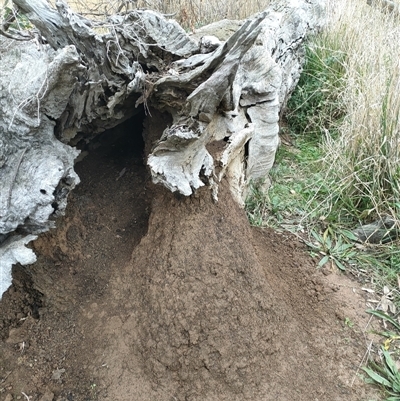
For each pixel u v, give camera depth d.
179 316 1.61
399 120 2.61
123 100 1.75
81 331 1.68
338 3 4.02
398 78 2.79
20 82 1.49
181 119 1.72
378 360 1.85
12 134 1.49
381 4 4.46
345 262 2.34
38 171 1.43
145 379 1.57
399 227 2.40
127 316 1.66
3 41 1.70
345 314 2.02
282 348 1.71
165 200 1.81
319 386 1.68
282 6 3.28
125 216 1.94
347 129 2.79
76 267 1.77
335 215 2.58
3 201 1.41
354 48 3.56
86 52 1.59
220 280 1.68
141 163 2.07
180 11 3.69
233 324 1.65
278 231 2.45
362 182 2.54
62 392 1.56
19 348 1.65
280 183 2.84
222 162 1.84
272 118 2.25
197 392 1.57
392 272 2.28
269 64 2.20
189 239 1.71
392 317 2.07
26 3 1.52
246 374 1.61
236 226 1.85
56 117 1.53
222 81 1.52
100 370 1.59
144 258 1.74
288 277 2.11
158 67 1.88
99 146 2.07
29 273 1.69
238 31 1.46
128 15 1.79
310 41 3.65
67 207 1.82
